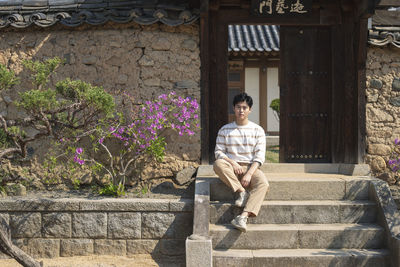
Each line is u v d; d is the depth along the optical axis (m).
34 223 4.72
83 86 4.13
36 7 5.71
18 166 5.70
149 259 4.59
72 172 5.41
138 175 5.61
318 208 4.50
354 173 5.37
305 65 6.16
